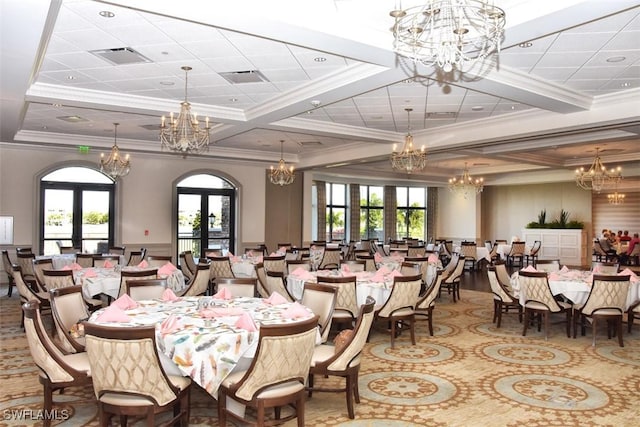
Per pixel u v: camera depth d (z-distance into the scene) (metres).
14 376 4.77
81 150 10.95
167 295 4.70
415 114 8.23
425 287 9.13
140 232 12.24
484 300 9.47
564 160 13.48
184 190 13.10
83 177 11.71
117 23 4.49
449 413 3.97
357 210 18.05
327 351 4.01
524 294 6.61
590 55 5.27
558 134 8.12
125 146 10.95
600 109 7.12
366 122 8.95
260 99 7.43
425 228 20.05
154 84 6.58
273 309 4.27
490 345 6.11
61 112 8.17
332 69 5.94
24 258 8.74
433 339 6.40
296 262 7.58
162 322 3.76
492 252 15.26
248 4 3.83
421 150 8.77
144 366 2.96
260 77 6.26
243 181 13.70
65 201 11.52
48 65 5.75
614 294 6.01
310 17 4.15
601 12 3.82
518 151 10.48
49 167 11.12
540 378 4.86
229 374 3.36
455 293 10.09
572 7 3.73
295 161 13.41
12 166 10.75
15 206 10.78
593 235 19.12
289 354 3.08
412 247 11.89
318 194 16.92
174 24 4.51
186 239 13.12
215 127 9.45
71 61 5.60
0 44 4.31
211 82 6.49
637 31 4.57
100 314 3.80
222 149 12.16
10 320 7.25
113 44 5.05
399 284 5.87
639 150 11.50
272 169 12.25
